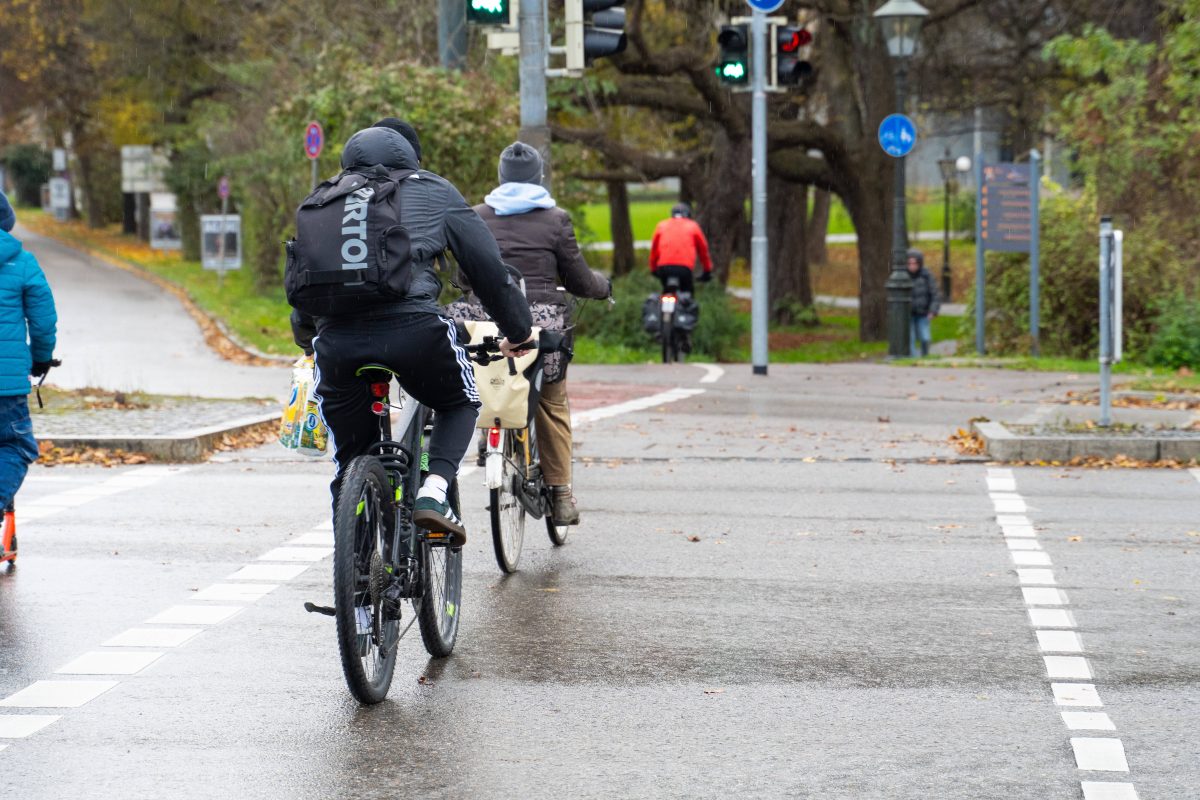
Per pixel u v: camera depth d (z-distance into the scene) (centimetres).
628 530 3403
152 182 17975
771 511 3634
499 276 2153
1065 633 2503
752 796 1745
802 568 3006
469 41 9750
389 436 2212
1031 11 12162
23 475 2856
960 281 19025
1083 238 8731
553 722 2025
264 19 12644
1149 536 3325
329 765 1845
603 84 10675
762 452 4578
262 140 12188
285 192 11912
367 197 2052
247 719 2027
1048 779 1803
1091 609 2670
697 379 6875
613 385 6581
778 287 14800
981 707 2094
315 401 2142
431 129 8825
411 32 10338
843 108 12244
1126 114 8681
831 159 12156
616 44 5419
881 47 11938
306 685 2189
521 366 2716
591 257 14888
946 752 1903
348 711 2067
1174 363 7931
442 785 1778
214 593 2758
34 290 2812
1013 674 2259
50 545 3189
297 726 1998
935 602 2723
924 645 2427
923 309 9881
